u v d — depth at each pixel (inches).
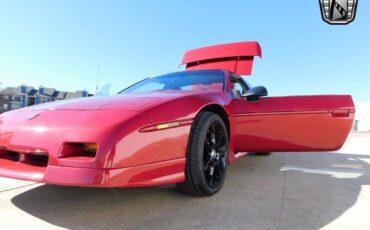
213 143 90.4
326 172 129.7
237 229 65.3
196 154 80.6
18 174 65.7
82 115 68.5
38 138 65.5
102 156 60.1
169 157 72.6
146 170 66.7
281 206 81.3
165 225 67.1
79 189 94.1
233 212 75.6
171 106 76.0
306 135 106.1
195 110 81.2
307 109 105.9
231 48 176.7
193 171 81.0
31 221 68.7
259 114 106.8
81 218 70.8
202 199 85.7
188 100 82.4
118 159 61.5
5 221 68.3
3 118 80.2
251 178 114.9
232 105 104.4
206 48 186.9
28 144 65.9
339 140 105.6
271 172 128.0
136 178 64.4
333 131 105.3
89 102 79.1
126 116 66.5
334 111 104.8
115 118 65.7
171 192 91.6
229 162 100.9
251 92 106.7
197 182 82.1
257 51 170.6
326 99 106.3
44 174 62.5
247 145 108.8
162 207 78.7
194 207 78.9
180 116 76.3
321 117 105.3
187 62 193.6
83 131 63.0
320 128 105.5
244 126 106.1
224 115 99.3
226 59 178.5
